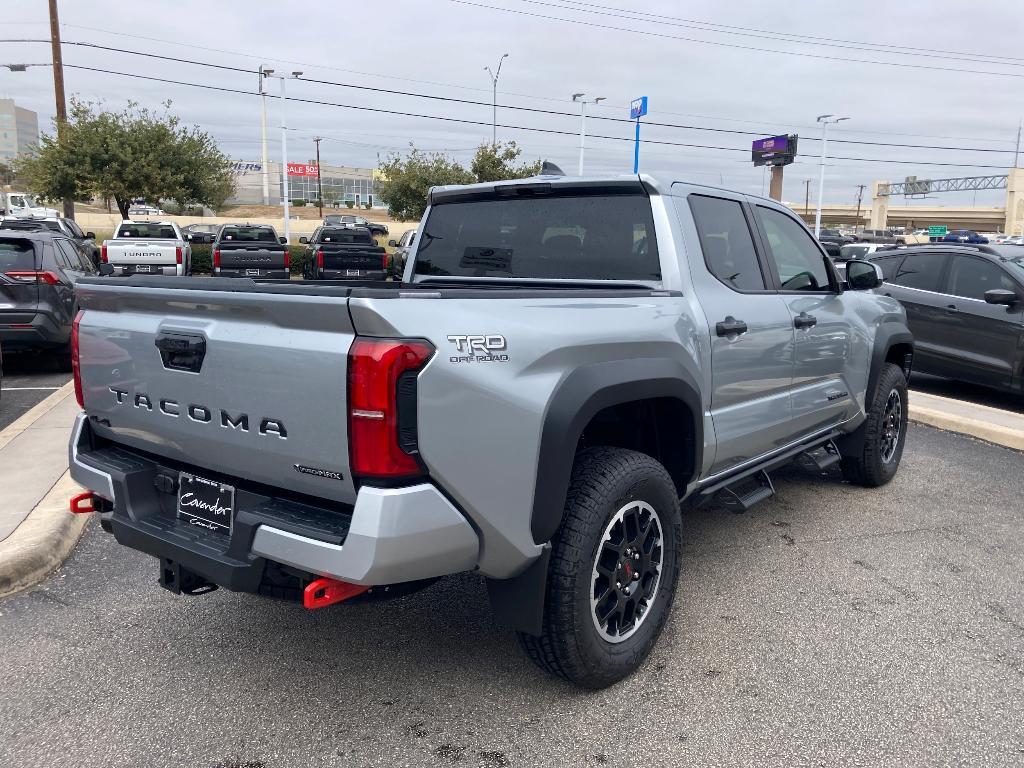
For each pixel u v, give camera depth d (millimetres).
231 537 2588
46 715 2848
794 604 3795
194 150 35031
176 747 2676
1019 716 2896
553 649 2816
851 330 4922
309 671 3160
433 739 2727
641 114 26328
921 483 5805
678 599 3836
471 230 4172
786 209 4617
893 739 2750
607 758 2637
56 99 31672
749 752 2672
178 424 2797
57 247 10188
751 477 4254
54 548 4141
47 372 10055
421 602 3785
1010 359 8484
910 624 3607
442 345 2348
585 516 2779
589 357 2840
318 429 2363
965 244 9492
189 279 3000
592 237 3756
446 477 2383
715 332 3566
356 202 137875
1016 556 4434
